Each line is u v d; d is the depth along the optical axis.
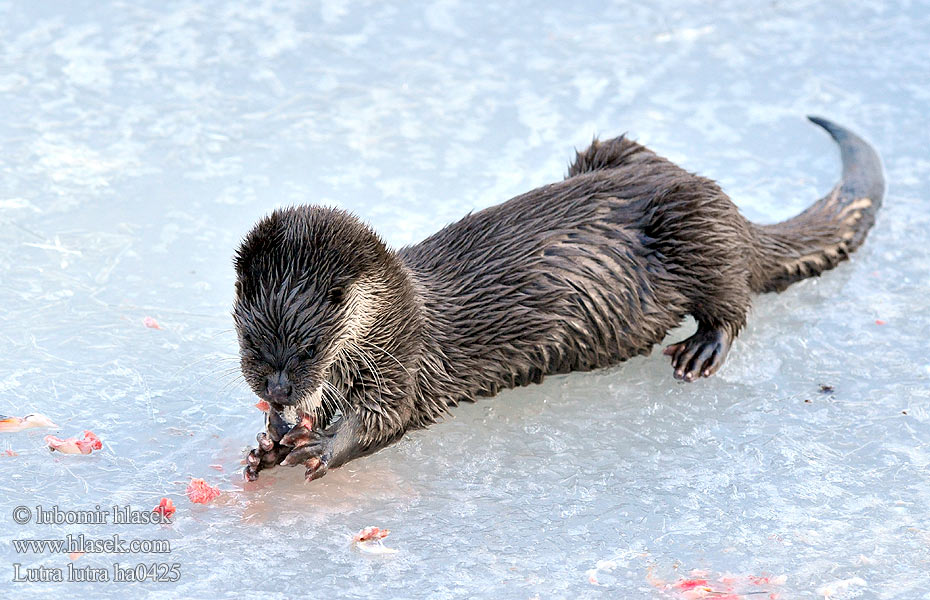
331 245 11.87
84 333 14.35
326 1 21.94
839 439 13.11
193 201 16.92
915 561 11.35
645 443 13.21
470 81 19.77
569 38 21.00
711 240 14.23
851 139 17.83
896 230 16.81
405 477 12.70
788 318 15.30
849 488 12.38
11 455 12.45
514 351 13.78
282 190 17.14
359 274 12.01
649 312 14.23
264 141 18.27
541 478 12.67
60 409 13.17
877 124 18.92
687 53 20.70
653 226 14.23
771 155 18.33
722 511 12.10
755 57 20.59
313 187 17.23
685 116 19.09
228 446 12.92
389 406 12.77
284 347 11.65
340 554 11.47
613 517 12.05
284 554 11.44
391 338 12.59
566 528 11.88
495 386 13.91
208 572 11.14
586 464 12.88
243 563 11.29
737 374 14.32
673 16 21.70
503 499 12.34
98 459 12.52
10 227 16.12
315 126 18.62
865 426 13.28
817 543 11.62
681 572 11.25
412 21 21.42
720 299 14.39
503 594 10.97
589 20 21.61
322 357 11.86
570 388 14.24
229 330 14.54
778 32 21.33
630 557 11.47
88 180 17.23
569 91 19.58
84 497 11.98
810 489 12.38
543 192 14.39
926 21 21.56
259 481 12.49
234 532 11.70
